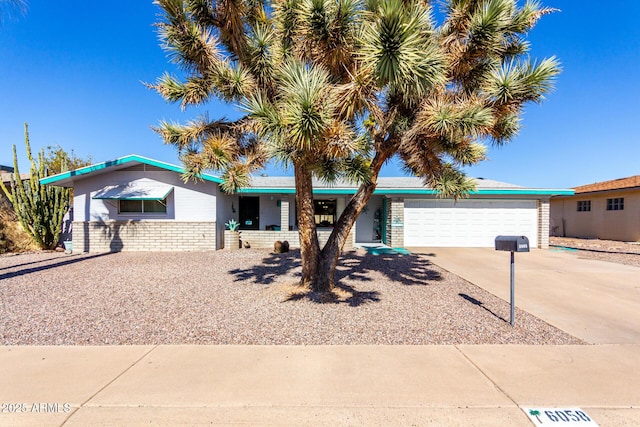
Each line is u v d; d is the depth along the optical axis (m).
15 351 3.87
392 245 14.98
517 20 5.18
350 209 6.63
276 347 4.02
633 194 18.58
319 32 4.44
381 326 4.80
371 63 3.86
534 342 4.25
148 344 4.12
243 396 2.93
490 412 2.73
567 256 12.52
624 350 3.99
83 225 13.52
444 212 15.12
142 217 13.60
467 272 9.12
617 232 19.56
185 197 13.65
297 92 3.97
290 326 4.79
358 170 4.97
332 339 4.32
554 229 24.56
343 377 3.27
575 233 22.73
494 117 4.98
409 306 5.82
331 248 6.64
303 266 6.75
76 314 5.32
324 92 4.11
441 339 4.34
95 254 12.63
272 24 5.97
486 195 14.94
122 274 8.66
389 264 10.30
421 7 4.40
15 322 4.93
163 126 6.10
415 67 3.80
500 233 15.13
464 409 2.76
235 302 6.00
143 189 13.52
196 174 6.09
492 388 3.08
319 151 4.45
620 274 8.98
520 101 4.98
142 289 7.02
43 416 2.63
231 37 5.68
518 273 9.03
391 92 4.93
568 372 3.41
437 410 2.75
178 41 5.33
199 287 7.19
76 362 3.58
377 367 3.49
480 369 3.46
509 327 4.80
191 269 9.38
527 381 3.21
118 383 3.13
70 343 4.16
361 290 6.93
